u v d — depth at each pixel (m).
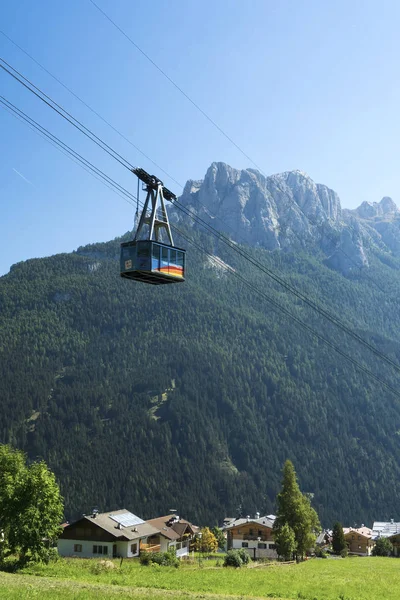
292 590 56.47
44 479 62.06
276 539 112.50
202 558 123.50
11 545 59.78
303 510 118.56
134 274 45.56
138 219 46.06
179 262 47.38
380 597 53.38
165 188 47.06
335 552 158.75
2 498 61.12
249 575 70.38
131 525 121.56
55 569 66.38
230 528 169.62
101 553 112.06
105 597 41.38
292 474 121.12
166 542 130.12
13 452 67.31
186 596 46.25
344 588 58.81
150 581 60.25
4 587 41.38
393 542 171.00
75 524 114.94
